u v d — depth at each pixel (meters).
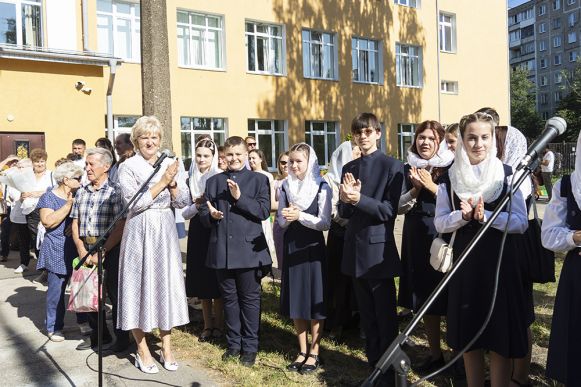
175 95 16.19
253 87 17.84
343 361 4.29
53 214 4.89
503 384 3.02
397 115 21.94
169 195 4.19
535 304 5.65
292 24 18.70
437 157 4.05
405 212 4.10
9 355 4.65
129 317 4.06
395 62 21.94
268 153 18.58
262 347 4.67
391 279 3.74
